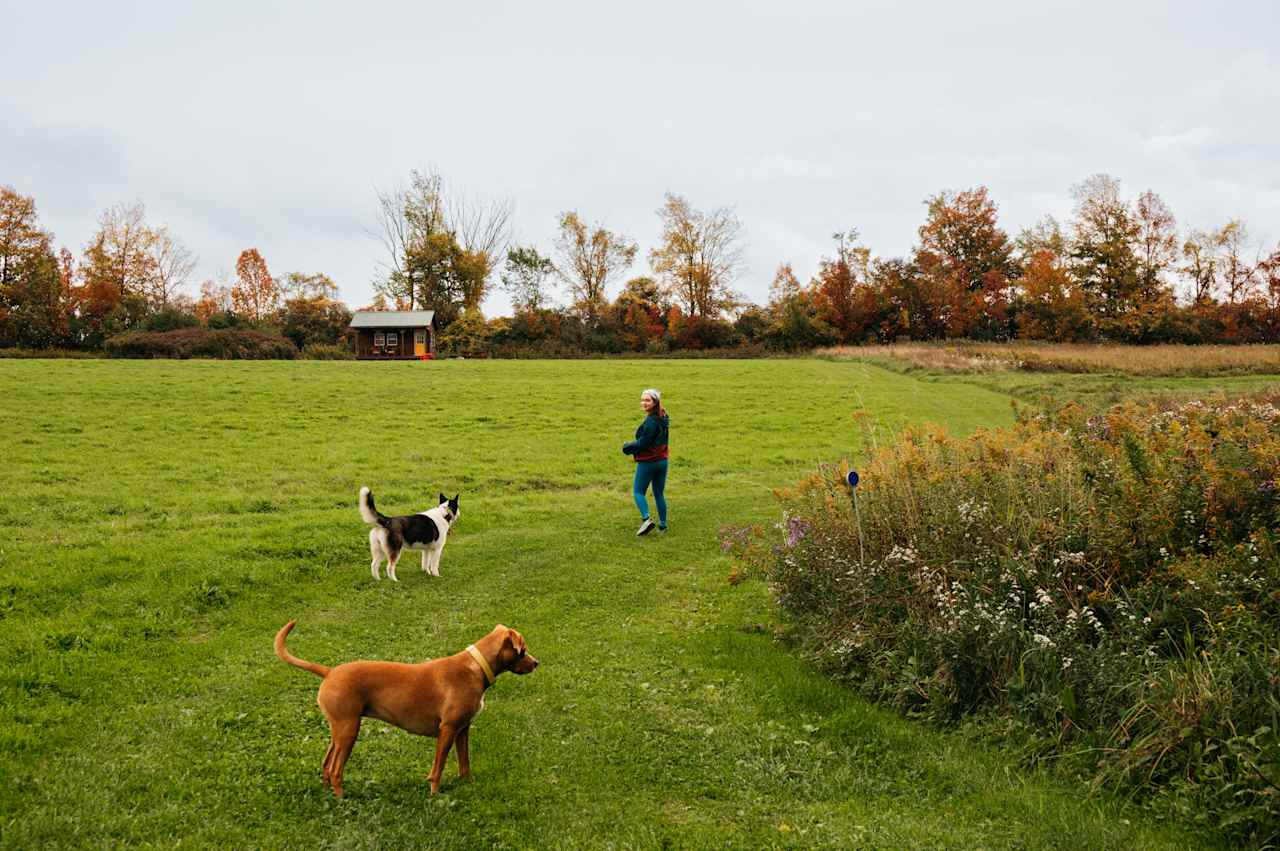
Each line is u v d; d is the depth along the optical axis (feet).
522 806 16.61
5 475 49.16
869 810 16.71
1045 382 101.35
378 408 84.74
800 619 26.48
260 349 163.73
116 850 14.60
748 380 116.47
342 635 26.55
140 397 83.76
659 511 41.19
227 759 18.04
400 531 32.60
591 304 261.03
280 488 49.67
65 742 18.40
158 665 23.12
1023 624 20.88
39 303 198.90
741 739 19.77
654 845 15.33
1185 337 207.10
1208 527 21.81
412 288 254.27
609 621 28.53
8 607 26.23
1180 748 16.79
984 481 26.50
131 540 34.65
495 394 97.19
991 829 15.84
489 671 16.88
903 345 193.98
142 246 249.14
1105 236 228.22
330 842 15.24
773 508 46.57
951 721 20.33
